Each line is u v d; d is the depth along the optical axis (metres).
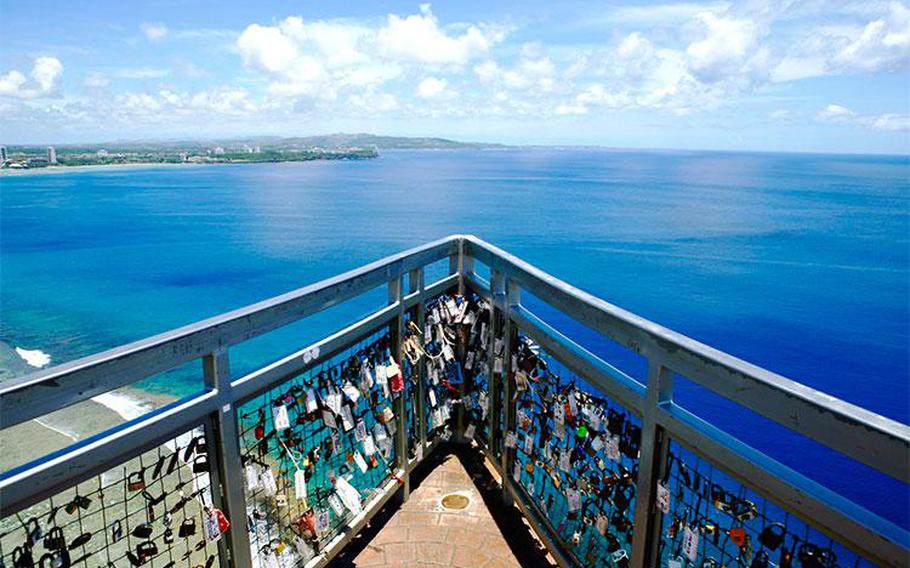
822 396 1.24
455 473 3.59
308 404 2.34
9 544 4.68
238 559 2.01
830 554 1.32
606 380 2.07
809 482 1.33
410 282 3.23
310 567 2.51
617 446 2.08
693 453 1.66
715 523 1.70
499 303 3.12
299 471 2.31
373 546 2.96
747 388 1.41
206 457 1.87
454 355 3.76
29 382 1.25
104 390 1.43
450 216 63.81
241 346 20.34
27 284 33.81
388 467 3.20
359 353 2.75
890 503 10.95
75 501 1.51
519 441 3.13
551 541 2.73
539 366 2.73
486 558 2.87
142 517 4.64
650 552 1.94
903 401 18.12
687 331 24.58
